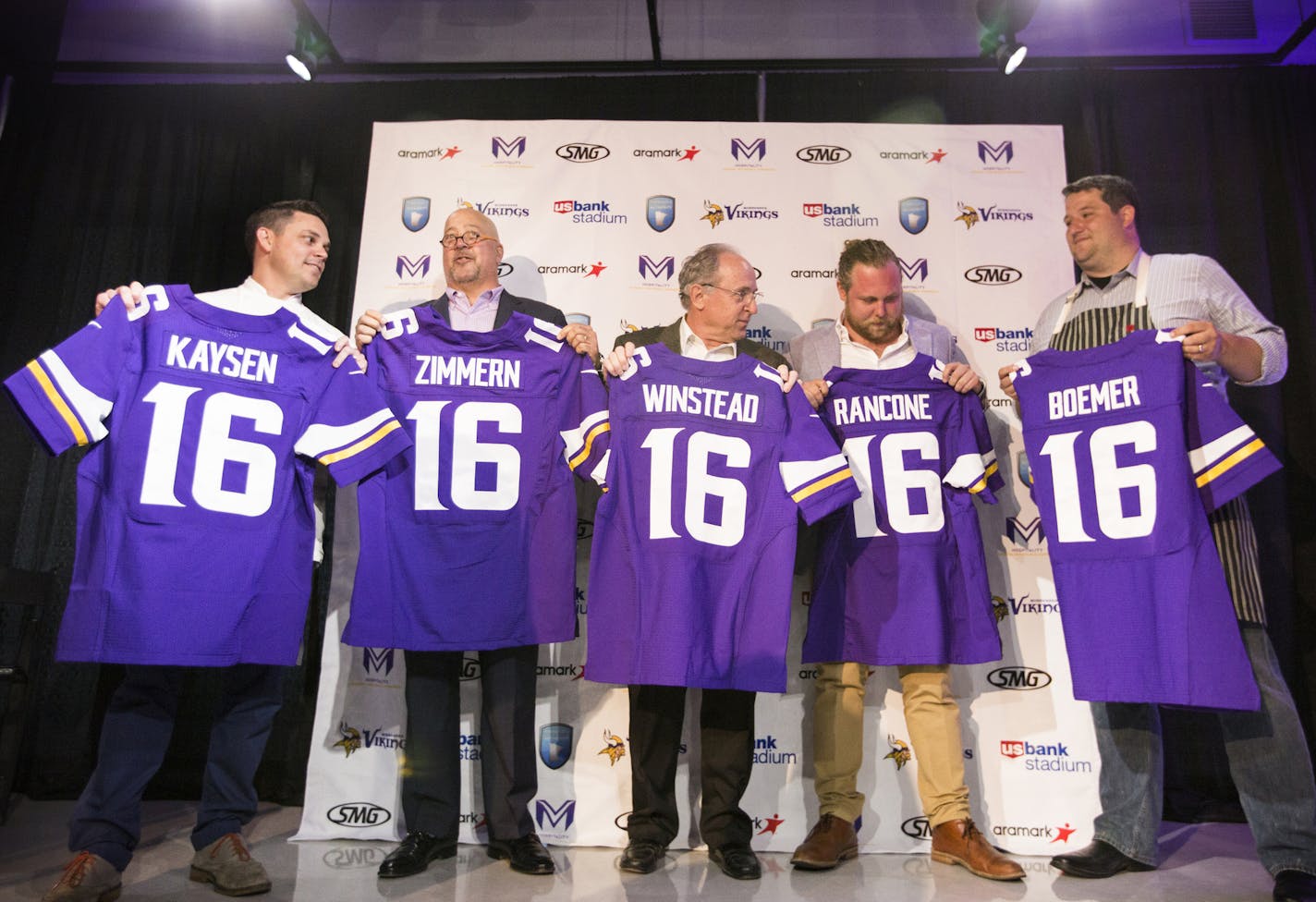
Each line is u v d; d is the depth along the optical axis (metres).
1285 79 3.52
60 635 1.99
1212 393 2.25
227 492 2.09
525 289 3.02
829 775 2.41
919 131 3.11
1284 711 2.11
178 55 3.97
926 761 2.39
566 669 2.74
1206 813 2.93
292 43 3.96
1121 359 2.32
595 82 3.64
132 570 1.98
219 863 2.04
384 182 3.08
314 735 2.69
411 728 2.31
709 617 2.30
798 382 2.52
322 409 2.23
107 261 3.60
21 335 3.53
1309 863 2.04
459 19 3.97
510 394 2.43
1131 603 2.21
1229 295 2.43
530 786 2.30
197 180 3.68
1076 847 2.58
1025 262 3.01
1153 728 2.33
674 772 2.35
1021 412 2.45
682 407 2.42
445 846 2.30
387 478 2.38
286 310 2.25
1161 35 3.82
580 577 2.81
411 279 3.01
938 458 2.51
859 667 2.46
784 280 3.03
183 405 2.10
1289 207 3.41
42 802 3.04
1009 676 2.70
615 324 3.00
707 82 3.64
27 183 3.65
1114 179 2.54
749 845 2.28
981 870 2.24
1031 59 3.78
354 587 2.33
